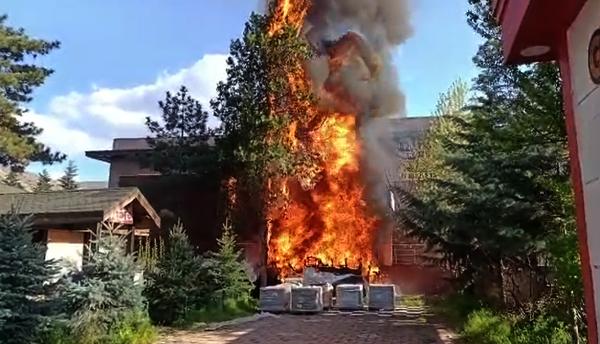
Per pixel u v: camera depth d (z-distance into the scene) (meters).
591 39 2.36
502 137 6.76
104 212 11.50
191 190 21.22
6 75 18.06
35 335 7.59
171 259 12.40
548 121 5.95
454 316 11.75
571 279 5.28
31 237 8.20
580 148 2.54
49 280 8.23
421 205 12.48
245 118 18.05
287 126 18.47
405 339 9.62
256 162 17.92
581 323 5.94
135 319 9.23
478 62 8.00
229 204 19.16
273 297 14.91
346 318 13.45
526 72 6.40
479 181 9.27
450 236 11.16
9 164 19.61
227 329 11.26
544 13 2.51
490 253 10.31
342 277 18.39
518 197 8.28
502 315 9.29
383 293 15.38
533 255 8.88
